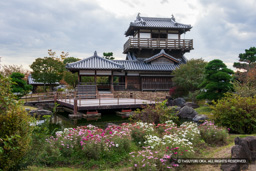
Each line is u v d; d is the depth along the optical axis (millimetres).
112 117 18109
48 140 7270
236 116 10312
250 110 10188
